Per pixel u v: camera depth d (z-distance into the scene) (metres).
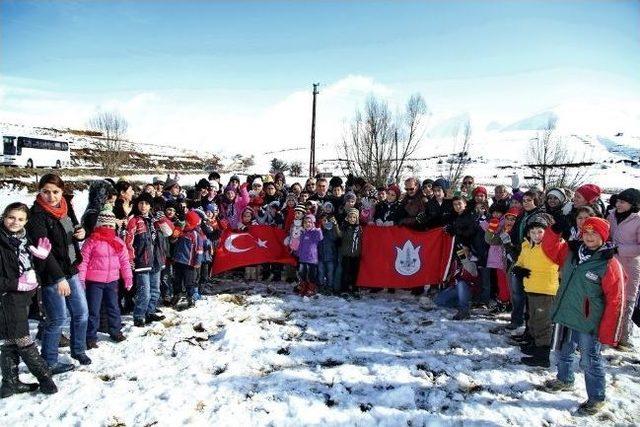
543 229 5.22
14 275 4.18
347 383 4.82
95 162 51.09
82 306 5.08
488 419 4.21
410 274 8.25
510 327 6.48
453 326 6.58
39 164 38.97
